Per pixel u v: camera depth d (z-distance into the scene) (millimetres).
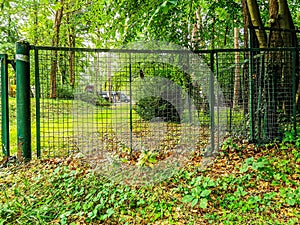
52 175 3383
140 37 7020
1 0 4453
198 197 2652
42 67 4336
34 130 5773
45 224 2406
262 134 4840
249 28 4980
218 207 2678
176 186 3125
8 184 3314
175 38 7367
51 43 15539
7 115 4344
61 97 4547
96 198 2709
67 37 17281
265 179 3184
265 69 4848
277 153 4227
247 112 5320
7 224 2395
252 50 4586
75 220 2508
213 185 2797
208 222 2432
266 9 9297
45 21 15453
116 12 6312
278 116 4883
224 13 9656
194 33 9641
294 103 4719
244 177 3180
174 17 7043
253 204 2658
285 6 5418
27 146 4227
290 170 3389
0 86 4312
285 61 4996
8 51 11516
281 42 5238
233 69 5828
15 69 4316
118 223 2475
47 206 2693
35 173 3635
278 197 2760
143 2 5715
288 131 4734
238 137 5012
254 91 4934
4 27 12953
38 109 4309
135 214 2592
